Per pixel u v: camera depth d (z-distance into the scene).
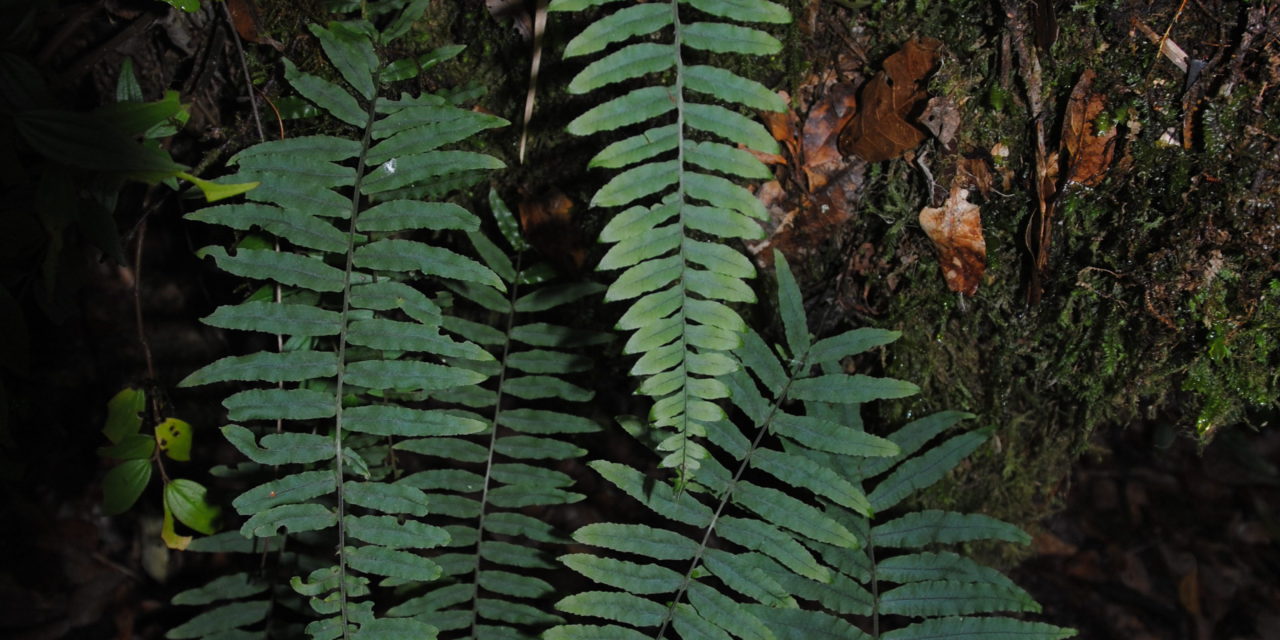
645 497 1.65
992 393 2.04
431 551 2.53
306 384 1.87
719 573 1.65
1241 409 1.91
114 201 1.59
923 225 1.81
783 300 1.70
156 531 2.97
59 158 1.37
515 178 2.02
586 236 2.03
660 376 1.46
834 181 1.87
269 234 1.79
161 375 2.66
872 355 2.04
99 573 2.99
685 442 1.47
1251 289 1.68
